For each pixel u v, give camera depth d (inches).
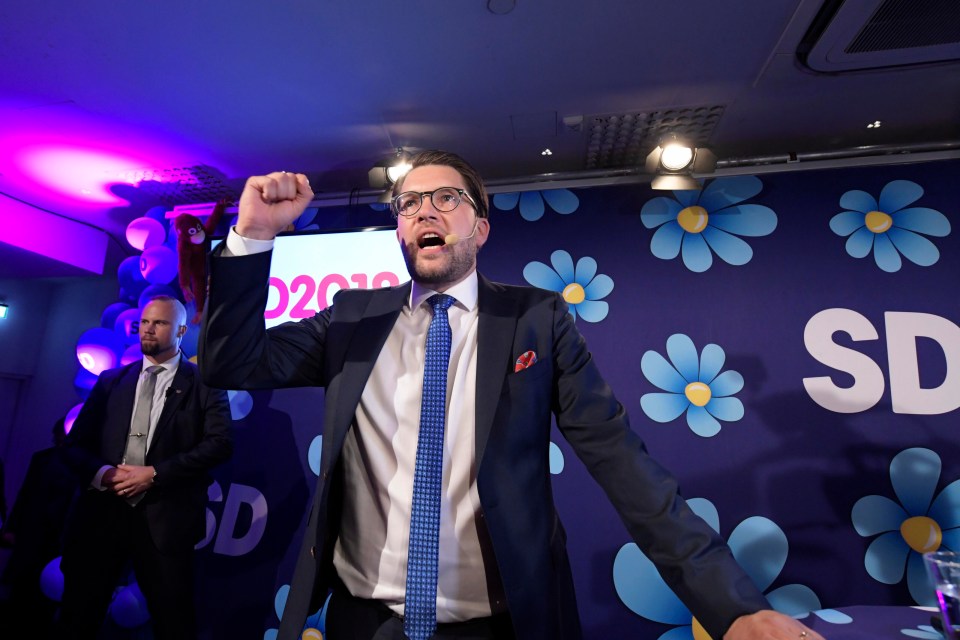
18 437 181.0
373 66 90.4
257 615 107.7
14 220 139.7
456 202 44.9
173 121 105.8
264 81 94.4
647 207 116.3
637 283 112.8
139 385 100.6
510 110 101.3
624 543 100.3
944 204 107.0
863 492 97.3
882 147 108.5
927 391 99.7
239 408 118.7
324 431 40.1
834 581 94.7
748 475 100.9
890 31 80.5
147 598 87.3
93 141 113.0
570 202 119.0
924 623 38.6
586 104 99.5
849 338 103.7
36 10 79.7
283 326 44.6
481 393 37.9
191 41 85.4
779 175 113.7
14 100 100.1
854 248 107.7
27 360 184.5
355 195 127.4
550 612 34.9
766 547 97.3
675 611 96.3
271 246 38.3
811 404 102.1
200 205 134.7
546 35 83.4
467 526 37.4
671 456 103.6
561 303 43.8
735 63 89.0
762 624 25.0
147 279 123.6
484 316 41.3
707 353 107.2
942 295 103.0
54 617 110.7
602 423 37.0
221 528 113.0
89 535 88.6
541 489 37.9
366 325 43.0
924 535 94.1
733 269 110.7
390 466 39.0
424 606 34.6
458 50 86.7
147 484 88.0
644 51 86.6
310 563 36.2
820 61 87.2
